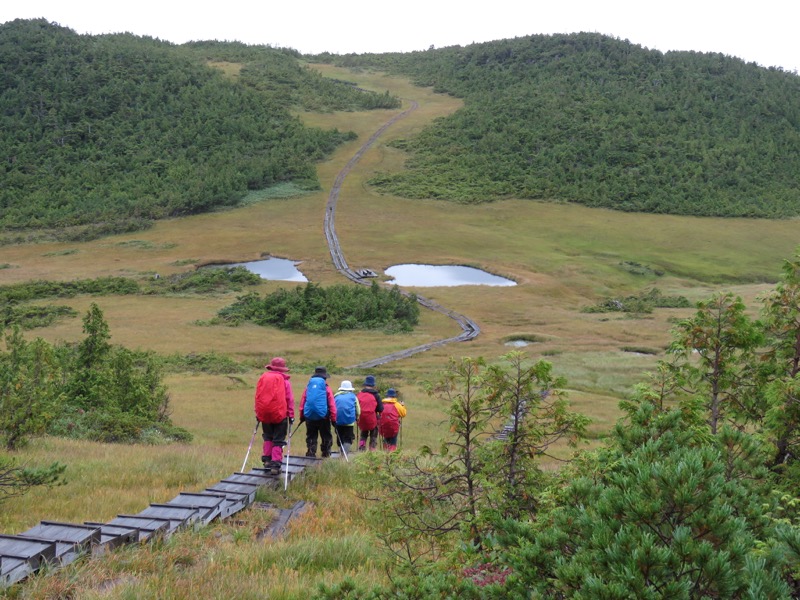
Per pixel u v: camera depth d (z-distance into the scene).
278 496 10.36
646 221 150.88
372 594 5.18
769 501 6.03
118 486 11.70
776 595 3.45
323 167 183.62
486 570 5.34
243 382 45.88
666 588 3.50
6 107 193.62
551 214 152.12
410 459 7.43
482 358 7.20
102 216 143.38
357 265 110.56
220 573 6.68
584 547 4.14
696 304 10.59
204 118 199.88
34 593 5.92
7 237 132.38
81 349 27.41
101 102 198.75
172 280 101.25
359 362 59.31
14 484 10.21
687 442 6.03
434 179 173.25
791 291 10.55
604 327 75.31
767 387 9.59
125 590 5.87
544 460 18.02
